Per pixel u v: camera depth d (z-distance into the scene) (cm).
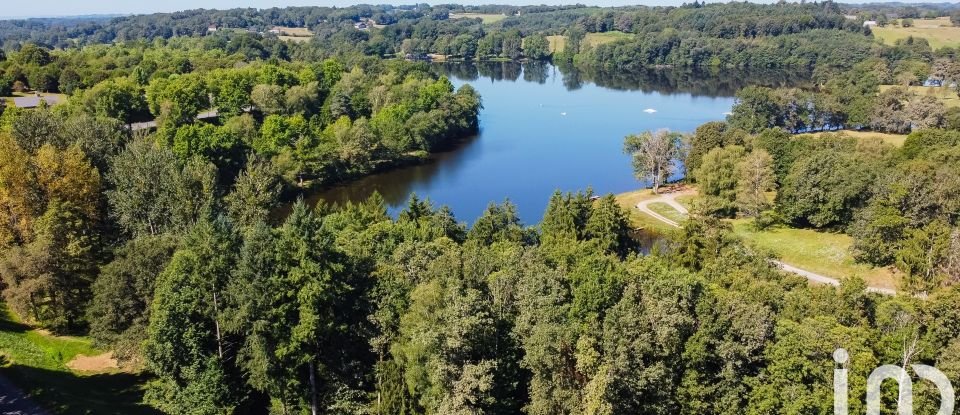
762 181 12356
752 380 5016
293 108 19088
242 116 16925
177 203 8769
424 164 18238
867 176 10962
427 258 7094
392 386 5244
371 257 7075
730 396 4991
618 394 4794
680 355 5106
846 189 10950
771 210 12462
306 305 5491
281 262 5650
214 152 14175
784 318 5547
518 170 17625
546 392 4919
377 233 8825
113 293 6112
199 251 5878
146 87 18138
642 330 5012
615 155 19000
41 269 6819
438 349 5025
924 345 5097
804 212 11606
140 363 6462
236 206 9756
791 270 10444
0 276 7644
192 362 5669
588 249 8756
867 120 19850
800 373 4862
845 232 11344
